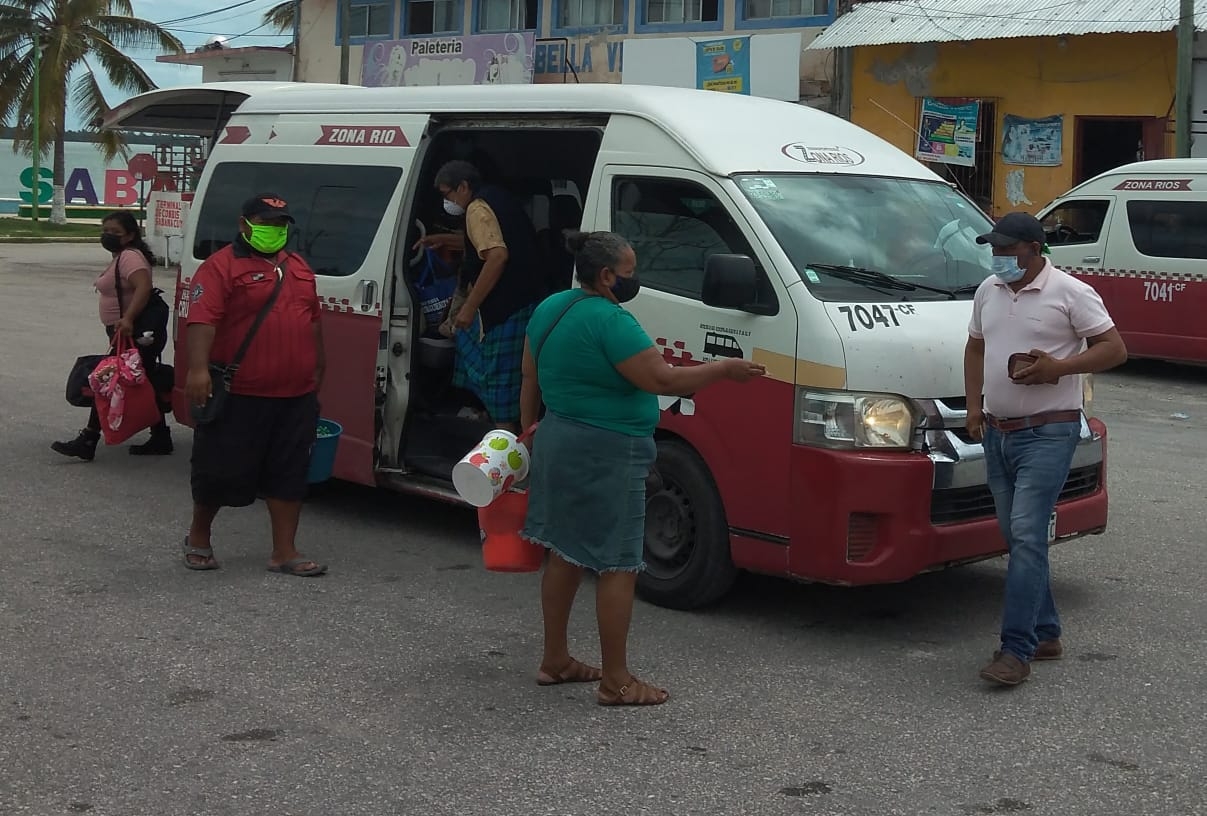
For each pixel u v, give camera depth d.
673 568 6.46
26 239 36.34
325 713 5.08
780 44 21.98
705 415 6.16
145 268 9.06
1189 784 4.54
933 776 4.59
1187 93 18.06
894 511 5.71
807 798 4.40
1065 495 6.43
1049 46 20.59
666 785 4.49
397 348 7.66
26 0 41.72
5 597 6.38
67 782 4.43
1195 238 14.44
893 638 6.10
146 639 5.86
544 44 25.30
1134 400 13.52
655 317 6.38
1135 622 6.30
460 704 5.21
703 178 6.34
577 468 5.09
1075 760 4.73
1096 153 20.84
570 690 5.38
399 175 7.68
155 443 9.64
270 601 6.45
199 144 26.98
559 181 8.59
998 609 6.57
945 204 6.96
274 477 6.85
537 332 5.17
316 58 29.86
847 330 5.79
